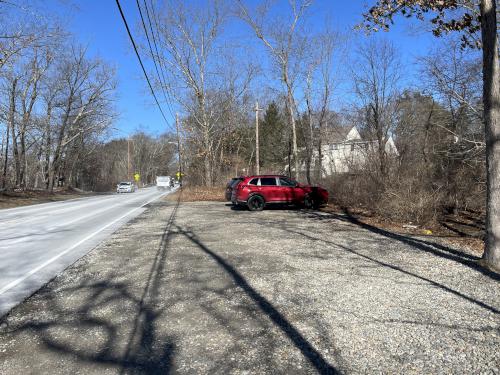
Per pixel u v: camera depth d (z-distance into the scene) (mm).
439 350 3771
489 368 3424
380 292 5566
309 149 32781
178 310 4895
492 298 5309
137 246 9250
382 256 7934
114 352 3775
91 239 10531
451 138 15516
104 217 16609
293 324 4410
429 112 17594
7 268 7211
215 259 7711
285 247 8922
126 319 4613
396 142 22609
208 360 3602
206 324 4441
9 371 3420
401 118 23719
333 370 3406
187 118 36312
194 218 15172
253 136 52375
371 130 24656
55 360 3623
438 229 11930
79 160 63969
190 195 30500
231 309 4910
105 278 6430
